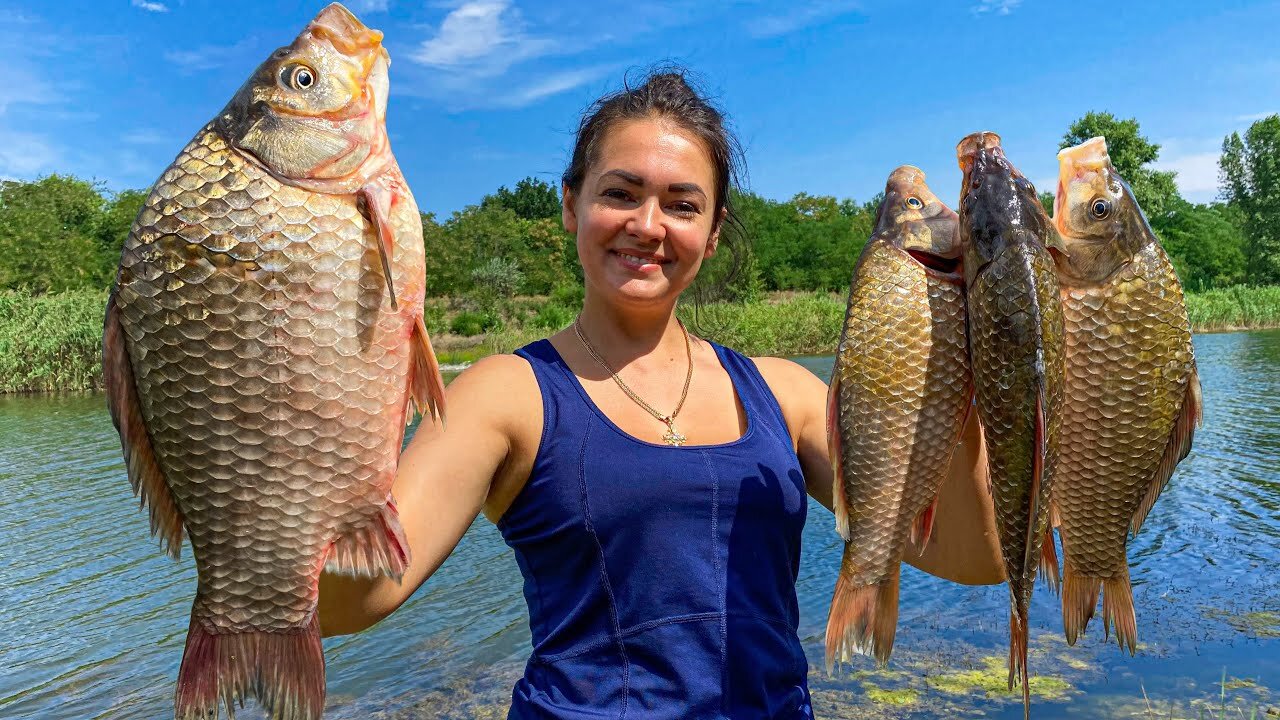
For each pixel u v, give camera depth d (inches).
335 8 72.1
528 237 2753.4
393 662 278.2
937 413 86.1
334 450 68.7
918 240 87.5
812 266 2337.6
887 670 253.9
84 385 1045.8
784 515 81.3
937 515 91.4
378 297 69.2
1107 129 2564.0
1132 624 90.9
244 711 236.7
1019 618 75.5
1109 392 87.6
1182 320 86.7
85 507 444.5
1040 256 75.7
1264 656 249.3
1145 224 87.4
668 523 76.2
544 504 77.7
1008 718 223.3
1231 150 2962.6
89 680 266.8
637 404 82.0
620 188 81.0
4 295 1236.5
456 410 77.3
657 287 81.5
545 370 81.5
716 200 88.5
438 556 74.0
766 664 76.7
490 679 265.7
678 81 85.6
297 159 67.6
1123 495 89.1
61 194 2549.2
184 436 67.6
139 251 66.8
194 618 69.3
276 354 67.2
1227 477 458.6
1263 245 2674.7
